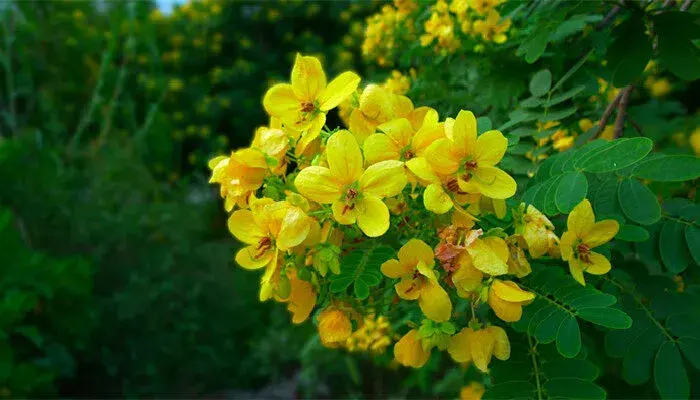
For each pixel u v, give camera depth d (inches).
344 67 53.0
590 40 12.8
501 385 8.3
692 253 8.7
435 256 7.6
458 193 7.9
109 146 41.3
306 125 8.4
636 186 8.5
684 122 21.9
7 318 25.6
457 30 15.1
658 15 10.4
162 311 33.0
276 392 32.9
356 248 8.6
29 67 45.6
